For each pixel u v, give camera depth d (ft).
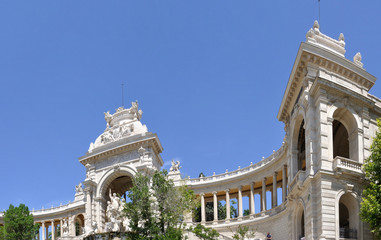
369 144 137.90
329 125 129.80
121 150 224.33
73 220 262.47
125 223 189.16
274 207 197.16
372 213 111.45
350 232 122.83
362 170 127.24
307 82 137.90
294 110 153.99
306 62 138.82
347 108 135.95
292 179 154.20
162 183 154.81
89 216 220.64
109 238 180.14
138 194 152.15
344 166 124.57
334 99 134.10
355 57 150.82
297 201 141.49
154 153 225.35
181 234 145.38
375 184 115.75
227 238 184.03
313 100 135.85
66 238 231.50
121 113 241.14
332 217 119.96
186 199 156.56
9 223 220.64
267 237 175.32
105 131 241.55
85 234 207.82
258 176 220.23
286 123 167.32
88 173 231.30
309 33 144.46
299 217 143.54
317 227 121.70
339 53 147.54
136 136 221.87
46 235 283.18
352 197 125.90
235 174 235.20
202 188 239.91
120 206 196.75
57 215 273.13
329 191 122.11
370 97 150.51
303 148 164.35
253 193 221.25
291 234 148.15
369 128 140.87
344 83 142.20
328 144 128.06
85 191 225.76
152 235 144.77
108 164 228.02
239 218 217.36
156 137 218.38
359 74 144.05
